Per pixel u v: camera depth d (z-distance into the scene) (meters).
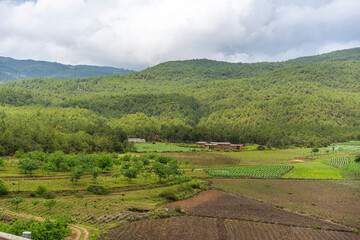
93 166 91.56
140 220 51.16
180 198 70.56
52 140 139.75
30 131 149.62
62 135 155.38
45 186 71.75
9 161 105.50
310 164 136.62
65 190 70.44
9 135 131.12
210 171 112.38
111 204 60.09
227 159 148.50
